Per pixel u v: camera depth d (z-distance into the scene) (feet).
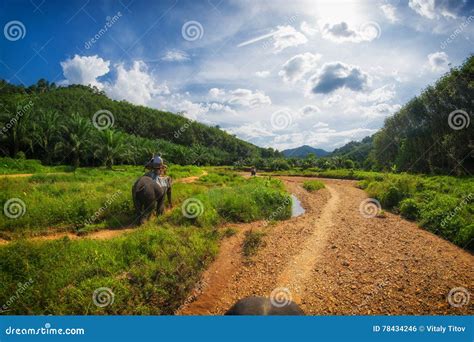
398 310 17.61
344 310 17.56
